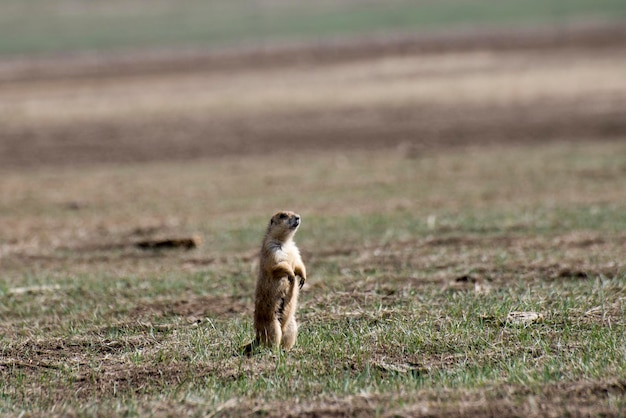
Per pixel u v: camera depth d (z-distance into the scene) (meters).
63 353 34.84
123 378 30.98
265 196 83.56
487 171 91.06
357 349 32.06
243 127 132.62
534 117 126.25
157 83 182.50
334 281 45.09
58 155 118.75
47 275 51.97
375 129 126.19
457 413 24.77
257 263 52.66
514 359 30.06
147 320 39.50
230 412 26.11
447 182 86.06
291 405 26.38
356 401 26.23
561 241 53.88
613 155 96.06
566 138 112.00
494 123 124.56
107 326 38.44
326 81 172.00
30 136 132.38
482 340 32.56
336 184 88.56
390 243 56.47
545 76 160.00
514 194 76.56
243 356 32.25
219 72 195.38
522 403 25.12
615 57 175.75
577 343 31.67
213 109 148.50
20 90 181.38
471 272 46.16
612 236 54.56
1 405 28.33
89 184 96.94
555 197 73.38
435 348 32.22
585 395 25.64
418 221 64.19
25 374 32.09
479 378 27.75
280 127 131.38
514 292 40.66
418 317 36.41
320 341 33.56
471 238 56.41
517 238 55.69
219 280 47.91
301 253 55.19
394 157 106.12
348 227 63.59
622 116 121.62
